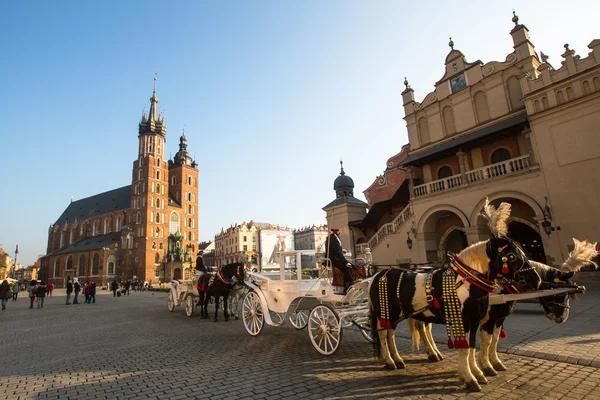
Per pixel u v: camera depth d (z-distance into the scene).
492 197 19.77
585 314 10.51
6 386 6.34
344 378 6.16
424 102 26.47
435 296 5.85
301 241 124.94
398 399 5.12
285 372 6.65
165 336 11.03
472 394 5.19
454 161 23.95
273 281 10.07
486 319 6.07
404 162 25.44
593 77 16.91
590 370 5.92
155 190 89.62
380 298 6.62
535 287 5.30
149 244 85.00
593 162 16.52
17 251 88.88
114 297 37.16
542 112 18.22
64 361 8.21
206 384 6.14
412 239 24.03
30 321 16.72
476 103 23.47
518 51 21.59
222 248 123.12
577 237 16.64
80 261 92.44
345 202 33.22
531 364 6.44
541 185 17.97
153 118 94.31
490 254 5.52
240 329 11.80
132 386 6.18
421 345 8.44
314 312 8.09
